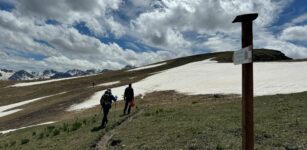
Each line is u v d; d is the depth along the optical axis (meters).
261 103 26.73
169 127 20.47
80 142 21.03
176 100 42.28
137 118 26.47
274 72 53.03
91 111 44.44
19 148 24.36
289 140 14.80
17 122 48.59
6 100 93.00
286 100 26.41
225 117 21.59
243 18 9.12
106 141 20.08
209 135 17.06
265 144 14.72
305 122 17.45
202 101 36.66
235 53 9.80
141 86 61.41
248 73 9.27
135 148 16.94
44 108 55.97
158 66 128.12
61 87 103.31
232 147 14.62
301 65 57.59
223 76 58.22
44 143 23.88
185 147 15.72
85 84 101.56
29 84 121.50
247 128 9.34
